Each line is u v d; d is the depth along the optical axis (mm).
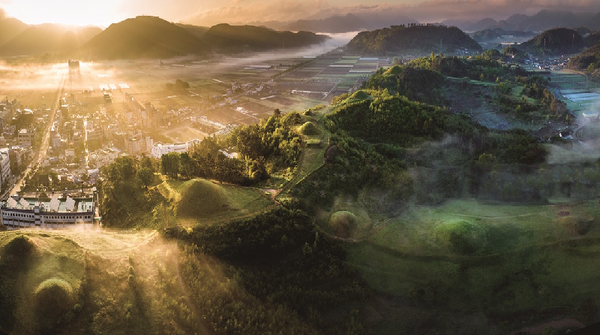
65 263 124500
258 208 163125
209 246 146125
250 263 146875
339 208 170875
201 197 163125
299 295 136500
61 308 114812
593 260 147375
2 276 117500
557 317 133875
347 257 151750
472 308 137750
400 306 137875
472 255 152000
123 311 119438
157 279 131000
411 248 155375
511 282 144000
